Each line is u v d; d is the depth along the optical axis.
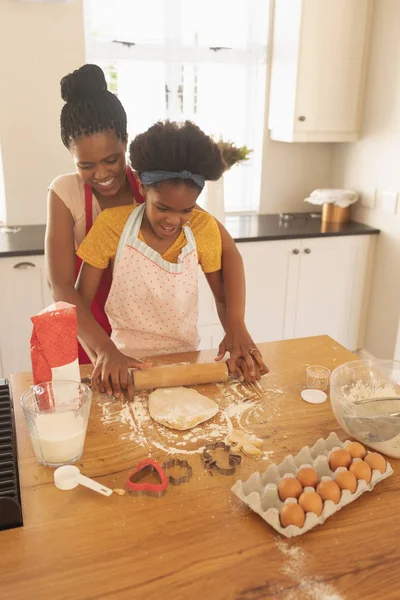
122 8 2.66
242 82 2.95
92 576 0.70
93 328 1.22
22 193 2.58
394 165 2.63
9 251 2.22
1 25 2.34
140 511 0.81
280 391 1.18
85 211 1.41
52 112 2.50
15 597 0.66
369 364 1.15
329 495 0.81
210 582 0.69
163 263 1.28
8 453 0.89
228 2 2.79
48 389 0.99
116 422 1.04
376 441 0.95
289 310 2.79
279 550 0.74
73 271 1.39
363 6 2.61
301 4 2.52
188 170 1.08
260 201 3.09
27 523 0.78
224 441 0.99
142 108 2.87
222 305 1.48
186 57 2.83
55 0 2.30
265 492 0.82
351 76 2.71
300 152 3.06
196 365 1.20
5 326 2.34
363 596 0.68
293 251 2.67
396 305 2.74
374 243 2.82
